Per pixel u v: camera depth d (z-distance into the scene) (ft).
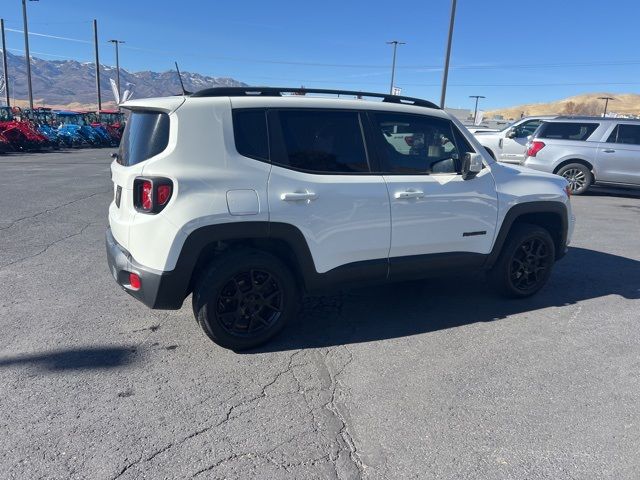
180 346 13.04
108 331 13.80
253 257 12.33
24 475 8.32
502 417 10.29
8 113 83.15
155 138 11.82
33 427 9.58
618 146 38.55
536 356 12.92
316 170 12.90
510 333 14.25
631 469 8.83
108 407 10.29
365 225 13.35
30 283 17.42
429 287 17.94
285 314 13.07
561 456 9.14
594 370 12.26
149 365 12.05
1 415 9.93
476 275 19.26
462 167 14.93
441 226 14.49
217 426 9.78
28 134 80.69
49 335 13.48
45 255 20.74
